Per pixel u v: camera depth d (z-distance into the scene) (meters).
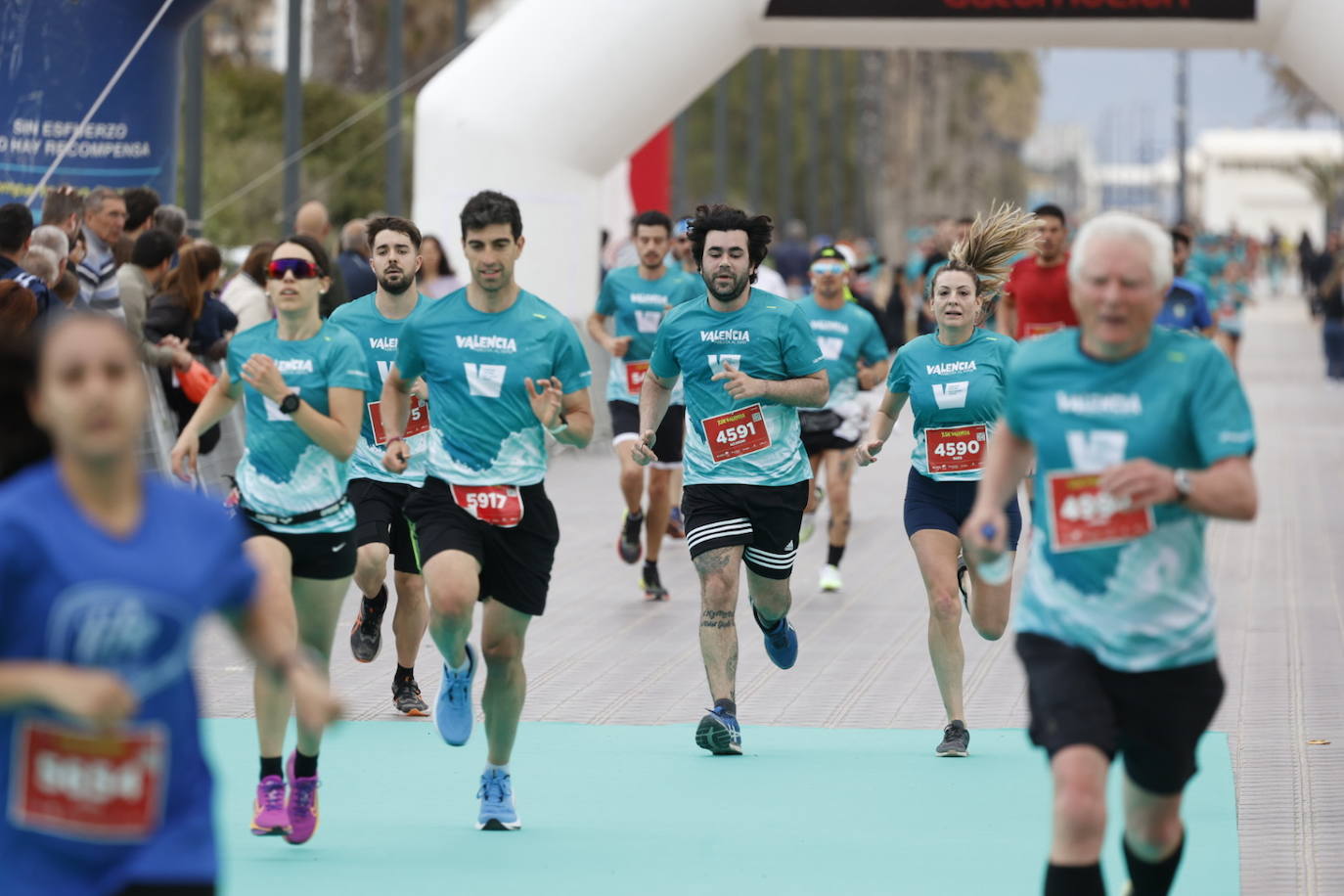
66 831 7.98
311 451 14.89
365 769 17.88
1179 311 33.62
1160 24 45.94
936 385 18.66
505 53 45.81
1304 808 16.11
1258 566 30.16
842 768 18.00
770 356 18.95
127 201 27.61
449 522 15.39
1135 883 11.61
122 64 31.72
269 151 65.44
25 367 8.61
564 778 17.58
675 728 19.81
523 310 15.55
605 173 47.19
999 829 15.72
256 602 8.45
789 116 115.62
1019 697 21.23
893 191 167.88
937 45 47.44
